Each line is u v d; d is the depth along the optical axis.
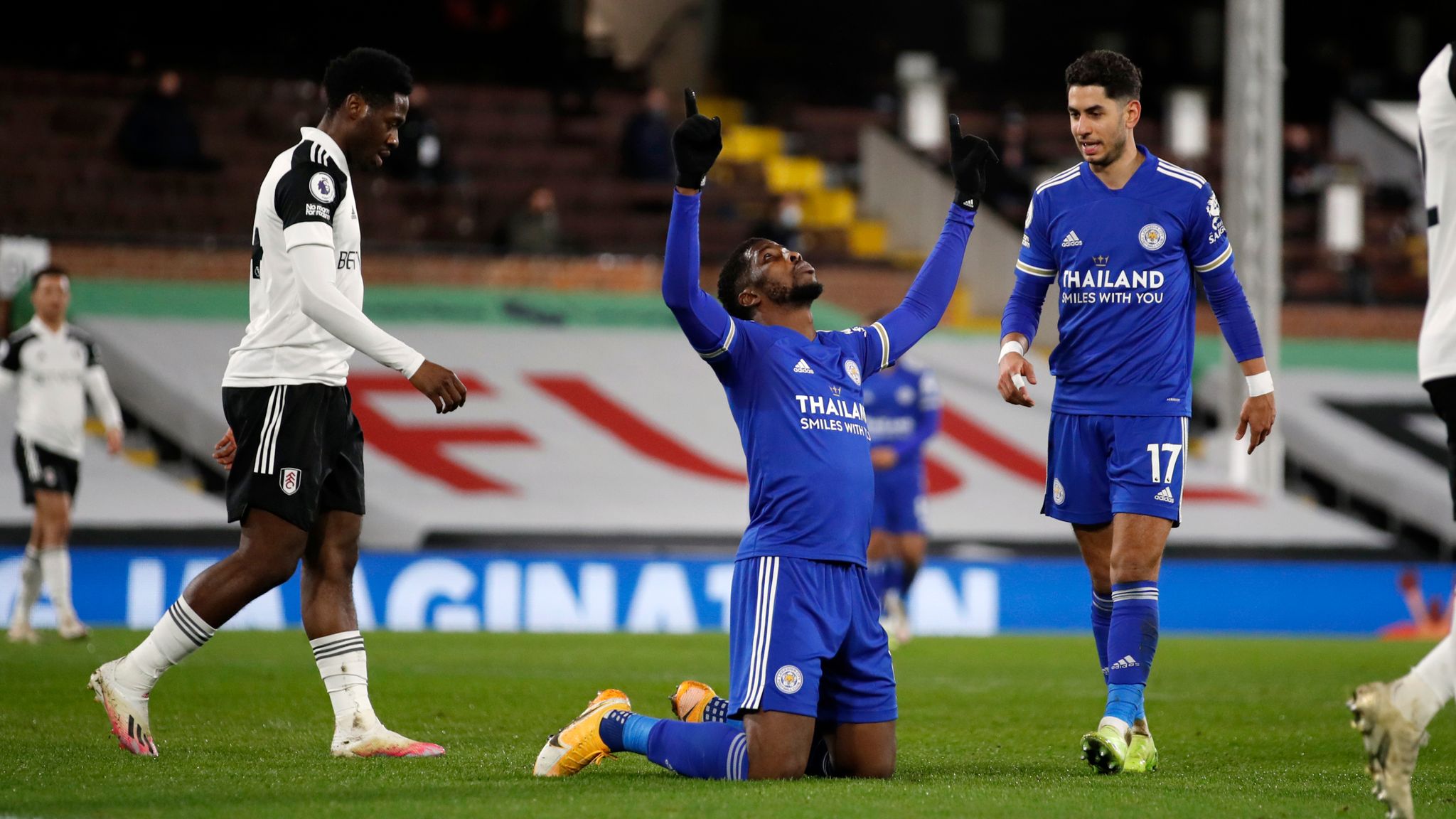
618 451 54.88
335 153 16.39
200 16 78.38
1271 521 52.22
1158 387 17.33
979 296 73.81
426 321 61.12
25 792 13.58
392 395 56.16
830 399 14.85
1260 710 24.03
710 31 90.88
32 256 56.69
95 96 69.94
